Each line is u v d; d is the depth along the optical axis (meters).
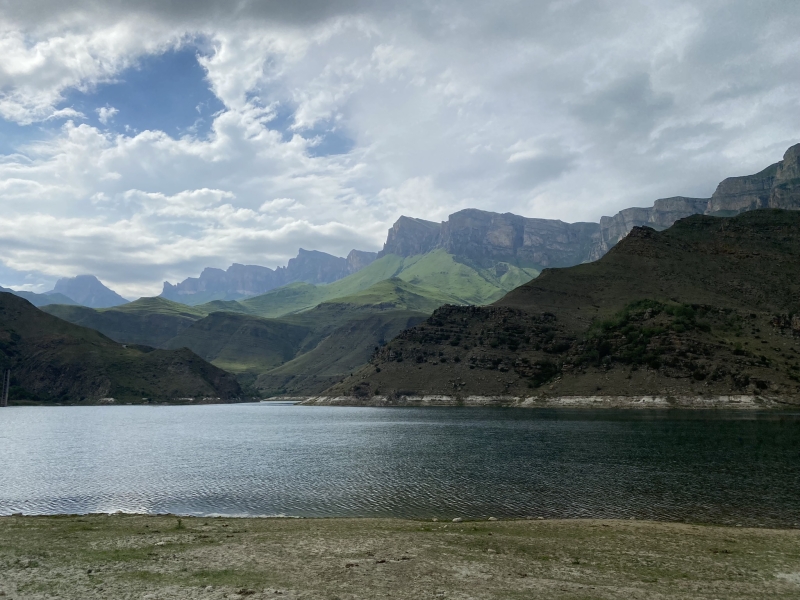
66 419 194.00
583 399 195.88
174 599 23.25
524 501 52.19
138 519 44.34
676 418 144.62
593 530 39.16
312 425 157.62
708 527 40.25
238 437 124.31
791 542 35.31
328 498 55.25
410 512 48.69
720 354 192.50
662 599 23.94
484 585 25.59
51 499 56.25
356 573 27.52
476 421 153.62
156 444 109.88
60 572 27.69
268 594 23.92
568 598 23.89
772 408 164.00
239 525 41.56
